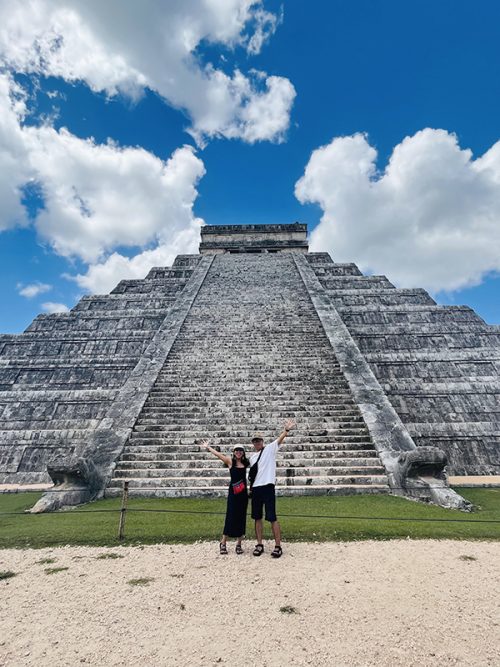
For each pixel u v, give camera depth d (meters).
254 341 16.72
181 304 20.39
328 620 3.94
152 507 8.38
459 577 4.91
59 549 6.05
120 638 3.69
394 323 19.28
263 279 24.23
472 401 14.75
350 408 12.42
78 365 17.12
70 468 9.14
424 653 3.41
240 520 5.76
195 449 10.91
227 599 4.39
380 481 9.59
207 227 36.28
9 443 13.62
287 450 10.77
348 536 6.35
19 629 3.86
